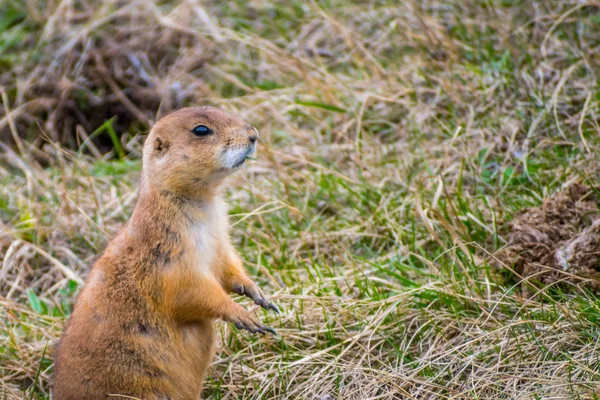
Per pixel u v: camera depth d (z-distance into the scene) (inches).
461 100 539.8
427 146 515.2
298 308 416.2
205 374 361.4
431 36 589.9
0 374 411.2
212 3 683.4
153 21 679.7
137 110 629.6
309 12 655.8
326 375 371.2
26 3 709.9
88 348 337.4
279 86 605.3
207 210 346.3
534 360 347.3
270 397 374.6
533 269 391.5
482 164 479.2
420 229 449.1
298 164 531.2
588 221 407.8
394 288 409.4
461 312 383.9
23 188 551.2
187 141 337.4
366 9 644.1
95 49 664.4
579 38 555.5
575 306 364.8
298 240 469.4
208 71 636.1
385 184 491.5
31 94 645.9
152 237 335.9
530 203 442.3
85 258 495.2
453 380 348.8
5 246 500.1
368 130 554.9
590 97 488.7
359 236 462.6
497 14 594.6
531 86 529.0
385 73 581.3
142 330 337.1
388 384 358.6
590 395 314.3
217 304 336.2
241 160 340.8
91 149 592.1
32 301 448.5
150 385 339.0
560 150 479.5
